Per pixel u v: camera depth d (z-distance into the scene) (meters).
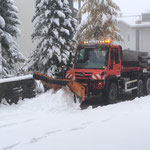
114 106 9.17
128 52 12.37
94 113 7.96
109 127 6.24
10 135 5.72
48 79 8.41
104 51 10.27
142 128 6.11
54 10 12.91
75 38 14.59
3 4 11.48
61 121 6.89
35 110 8.12
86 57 10.47
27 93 9.51
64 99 8.38
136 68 12.69
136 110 8.48
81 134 5.70
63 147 4.91
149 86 13.65
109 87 10.22
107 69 10.05
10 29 11.71
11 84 8.73
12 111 8.01
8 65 11.88
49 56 12.23
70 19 13.30
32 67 13.00
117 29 16.11
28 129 6.15
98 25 15.60
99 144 5.02
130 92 14.55
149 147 4.82
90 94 10.02
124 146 4.88
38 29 13.05
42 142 5.22
